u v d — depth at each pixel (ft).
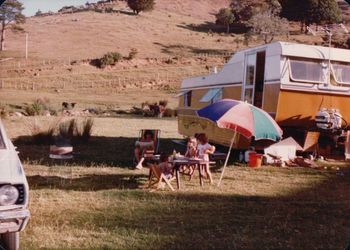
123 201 24.84
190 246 18.20
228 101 30.17
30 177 30.81
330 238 19.83
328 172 35.78
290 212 23.85
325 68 38.47
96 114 111.04
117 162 38.22
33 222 20.61
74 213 22.30
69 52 246.06
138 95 179.73
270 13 294.66
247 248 18.24
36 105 100.32
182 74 214.48
